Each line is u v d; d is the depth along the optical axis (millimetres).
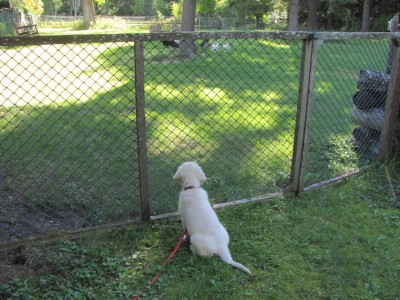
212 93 8680
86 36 3141
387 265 3406
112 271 3221
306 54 4117
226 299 2990
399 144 5508
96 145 5793
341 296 3057
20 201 4238
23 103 7691
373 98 5598
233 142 6152
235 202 4273
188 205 3432
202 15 50469
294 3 31266
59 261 3281
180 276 3205
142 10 72000
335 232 3891
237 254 3508
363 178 5059
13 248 3420
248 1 40844
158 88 8602
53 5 66188
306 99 4254
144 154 3660
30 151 5516
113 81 9992
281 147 5992
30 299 2854
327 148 5855
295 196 4570
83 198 4285
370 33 4559
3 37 2918
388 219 4141
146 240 3641
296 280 3232
